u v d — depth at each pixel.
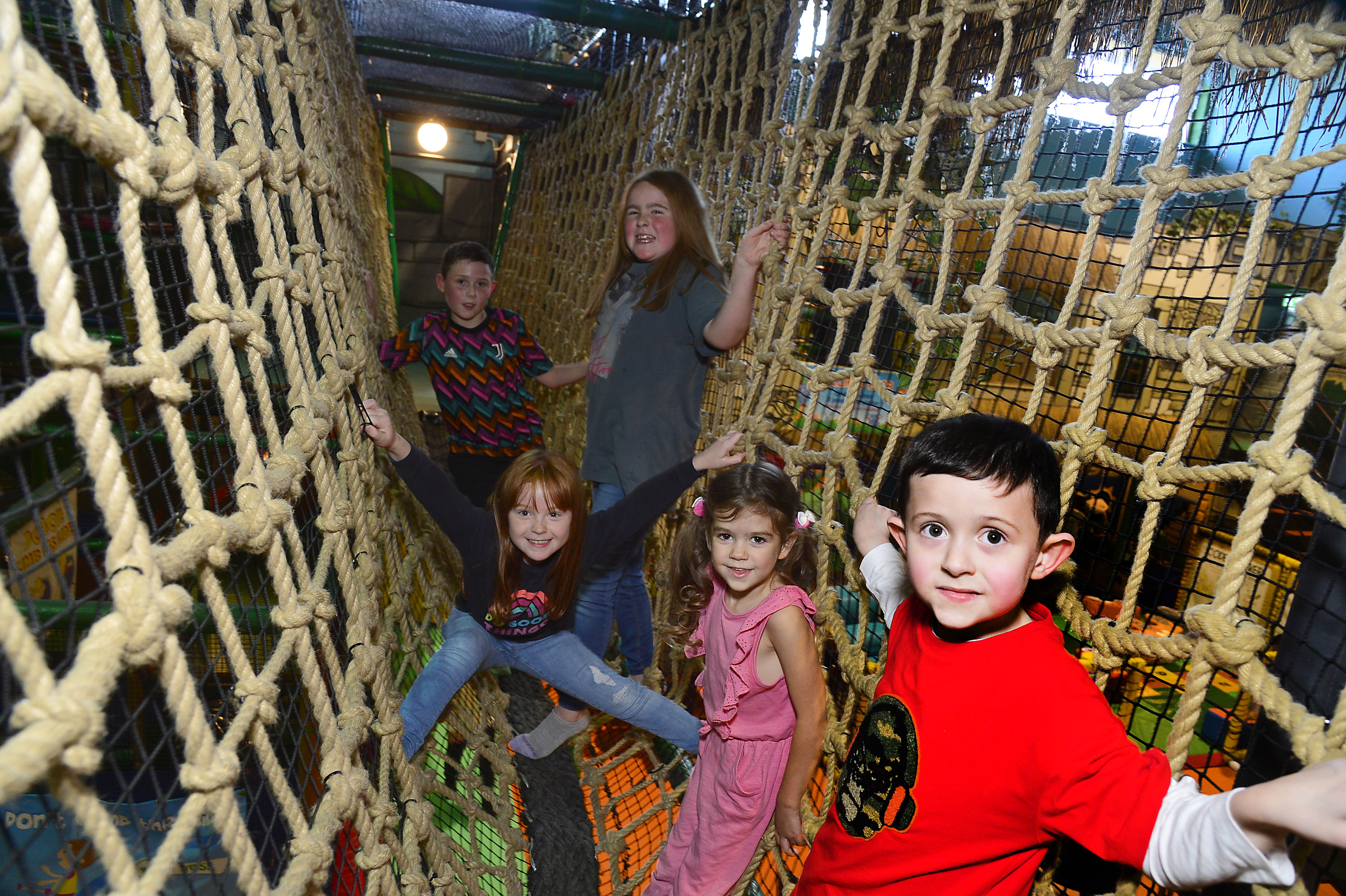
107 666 0.69
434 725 1.85
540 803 2.37
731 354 2.56
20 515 0.71
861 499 1.63
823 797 1.80
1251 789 0.74
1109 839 0.87
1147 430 1.29
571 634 2.10
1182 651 1.02
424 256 8.64
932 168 1.92
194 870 1.45
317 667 1.19
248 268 1.62
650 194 2.21
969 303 1.46
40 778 0.59
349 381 1.69
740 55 2.98
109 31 1.06
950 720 1.04
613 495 2.33
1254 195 1.01
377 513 2.17
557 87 5.37
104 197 1.55
